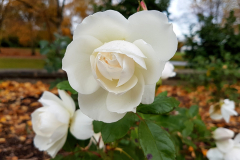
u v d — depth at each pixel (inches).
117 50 4.6
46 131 7.2
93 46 5.2
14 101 30.7
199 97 36.7
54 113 6.8
